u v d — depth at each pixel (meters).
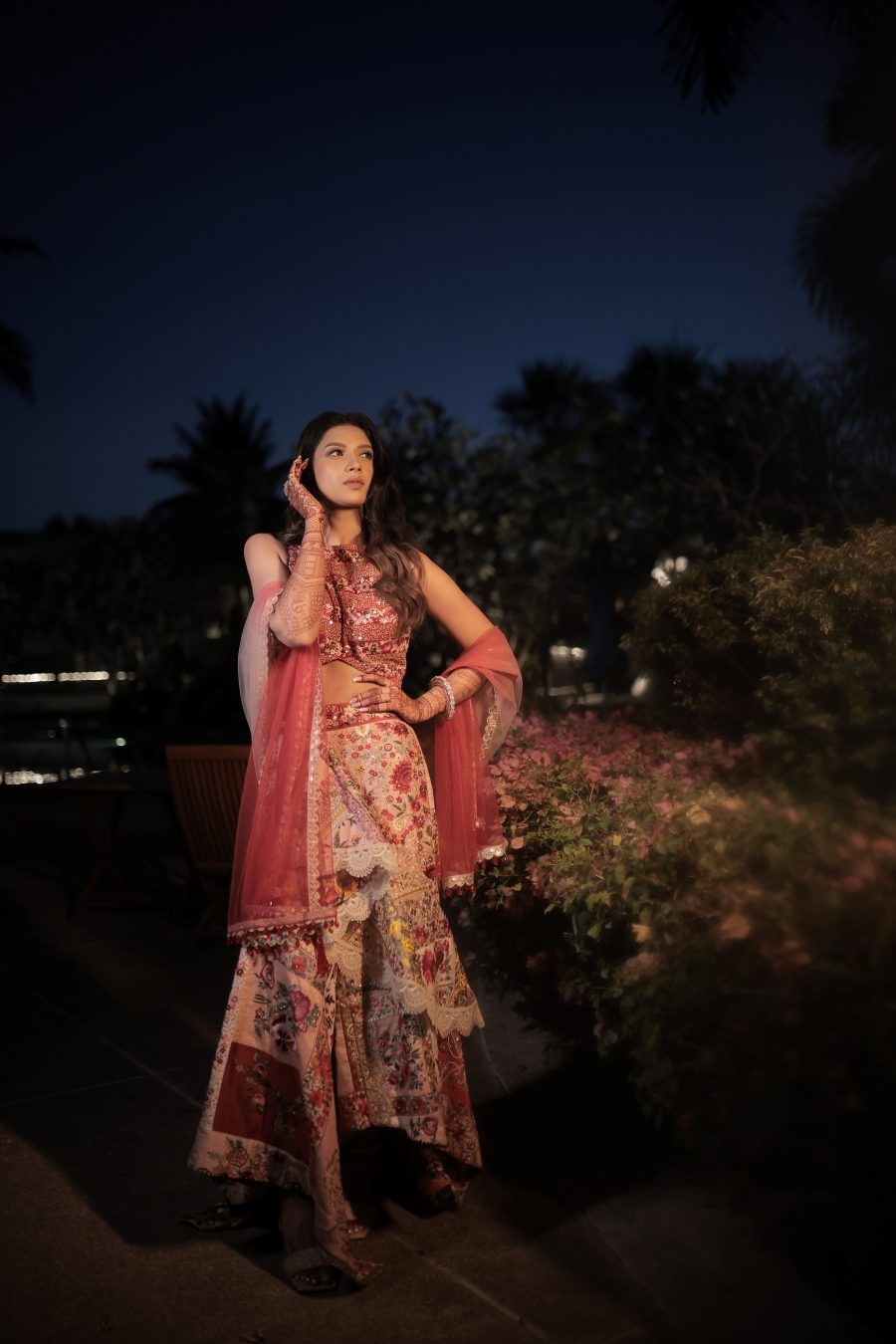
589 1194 3.00
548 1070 3.77
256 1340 2.46
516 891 3.56
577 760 3.97
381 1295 2.62
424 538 13.90
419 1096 2.83
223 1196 3.07
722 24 8.89
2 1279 2.70
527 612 14.94
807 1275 2.39
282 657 2.90
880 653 3.40
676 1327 2.42
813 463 12.61
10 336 23.89
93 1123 3.52
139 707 21.53
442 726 3.31
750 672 4.24
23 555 36.62
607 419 16.27
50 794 10.55
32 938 5.64
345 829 2.85
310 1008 2.75
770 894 2.32
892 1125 2.05
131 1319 2.54
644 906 2.73
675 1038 2.49
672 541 16.05
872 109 9.37
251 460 32.72
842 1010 2.05
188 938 5.60
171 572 31.31
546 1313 2.52
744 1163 2.31
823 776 3.16
